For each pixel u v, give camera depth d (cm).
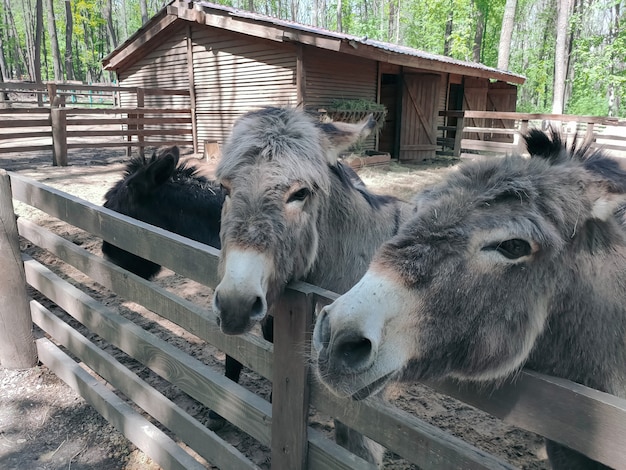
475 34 3312
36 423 320
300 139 224
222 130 1289
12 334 366
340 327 133
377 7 5381
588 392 117
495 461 132
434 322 139
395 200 328
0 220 342
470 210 143
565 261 150
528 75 3525
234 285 186
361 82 1271
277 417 195
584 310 157
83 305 315
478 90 1780
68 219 317
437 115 1471
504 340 145
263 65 1170
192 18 1196
